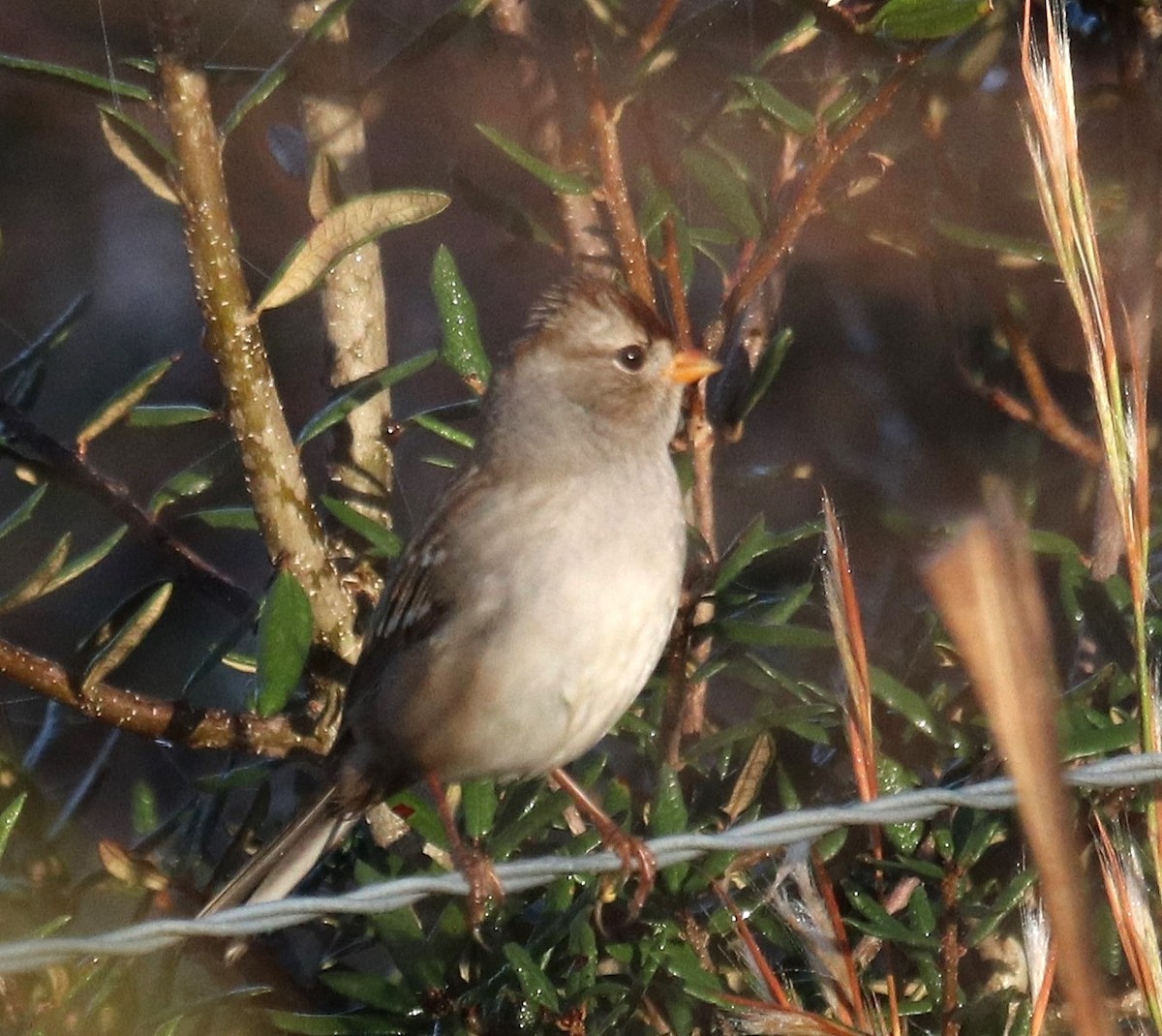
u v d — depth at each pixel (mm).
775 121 8406
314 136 9320
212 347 8016
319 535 8414
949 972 7195
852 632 6379
